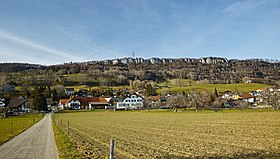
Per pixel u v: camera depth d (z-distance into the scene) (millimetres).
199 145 20578
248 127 34031
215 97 117250
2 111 100500
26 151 19375
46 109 129125
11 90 168125
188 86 188750
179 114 77938
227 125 38344
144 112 101125
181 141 23297
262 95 109750
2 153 19047
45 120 65062
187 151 18062
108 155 16719
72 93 182500
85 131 34375
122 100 142625
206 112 85688
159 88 192750
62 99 157875
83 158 15586
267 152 16609
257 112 72500
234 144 20422
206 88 172250
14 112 104562
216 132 29812
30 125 49562
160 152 17922
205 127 36594
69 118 70188
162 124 44438
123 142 23281
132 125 43812
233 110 91188
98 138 26422
